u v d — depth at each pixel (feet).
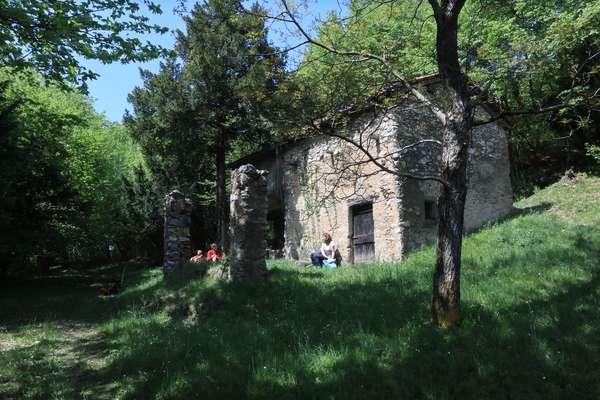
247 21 40.04
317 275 33.65
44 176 54.24
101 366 21.68
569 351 16.47
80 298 45.55
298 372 16.84
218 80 55.01
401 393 14.94
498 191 48.42
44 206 57.11
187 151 64.23
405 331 19.65
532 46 25.68
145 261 88.07
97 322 32.42
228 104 57.36
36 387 18.33
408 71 27.25
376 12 29.48
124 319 31.07
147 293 37.58
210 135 59.98
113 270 82.89
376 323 21.31
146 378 18.29
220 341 21.61
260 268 32.19
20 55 32.81
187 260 44.27
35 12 29.78
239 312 27.35
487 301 22.43
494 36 39.86
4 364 21.21
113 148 113.60
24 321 32.99
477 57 27.37
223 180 64.44
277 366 17.60
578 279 24.34
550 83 36.42
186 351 20.80
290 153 55.21
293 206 53.98
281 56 23.62
